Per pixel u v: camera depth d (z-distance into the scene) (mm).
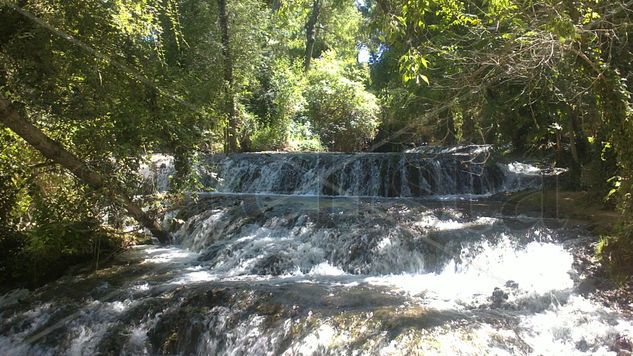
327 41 30312
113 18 7559
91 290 7641
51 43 7621
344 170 15070
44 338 6480
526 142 12109
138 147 8336
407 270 8219
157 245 10438
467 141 13562
